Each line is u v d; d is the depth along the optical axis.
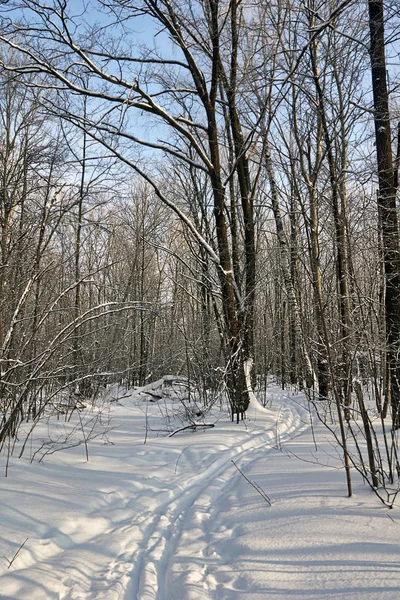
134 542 3.83
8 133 13.40
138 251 18.17
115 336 12.25
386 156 7.83
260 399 12.85
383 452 5.95
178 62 9.90
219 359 10.81
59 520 3.90
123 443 7.37
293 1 9.52
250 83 10.35
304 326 5.20
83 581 3.11
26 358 6.71
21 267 7.02
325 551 3.22
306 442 7.37
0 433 5.71
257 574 3.06
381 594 2.60
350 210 5.73
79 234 9.82
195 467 6.18
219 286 10.14
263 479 5.33
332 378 4.41
